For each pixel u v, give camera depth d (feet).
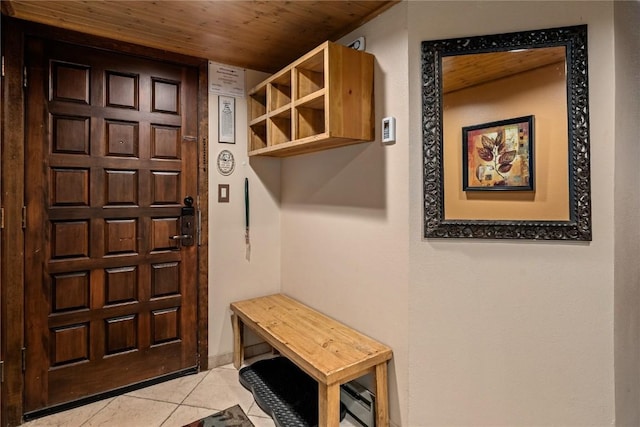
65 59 6.75
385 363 5.98
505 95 5.25
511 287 5.29
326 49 5.82
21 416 6.48
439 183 5.54
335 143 6.67
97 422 6.48
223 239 8.57
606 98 4.85
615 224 4.89
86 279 7.06
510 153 5.24
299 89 6.72
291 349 6.06
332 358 5.73
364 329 6.65
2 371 6.31
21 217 6.44
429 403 5.69
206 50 7.77
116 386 7.37
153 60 7.63
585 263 4.98
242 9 6.12
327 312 7.65
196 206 8.19
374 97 6.33
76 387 6.98
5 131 6.26
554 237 5.06
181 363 8.11
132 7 6.02
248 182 8.87
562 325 5.10
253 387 7.41
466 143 5.44
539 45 5.07
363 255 6.65
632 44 5.47
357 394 6.47
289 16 6.37
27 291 6.53
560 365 5.14
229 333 8.73
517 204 5.25
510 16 5.23
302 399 6.97
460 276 5.51
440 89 5.51
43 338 6.68
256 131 8.80
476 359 5.48
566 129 4.96
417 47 5.64
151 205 7.66
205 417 6.63
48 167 6.66
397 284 5.94
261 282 9.14
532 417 5.27
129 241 7.45
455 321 5.55
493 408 5.43
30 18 6.32
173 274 7.97
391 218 6.05
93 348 7.14
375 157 6.34
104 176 7.16
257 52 7.91
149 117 7.59
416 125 5.66
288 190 9.04
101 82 7.09
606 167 4.86
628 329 5.32
